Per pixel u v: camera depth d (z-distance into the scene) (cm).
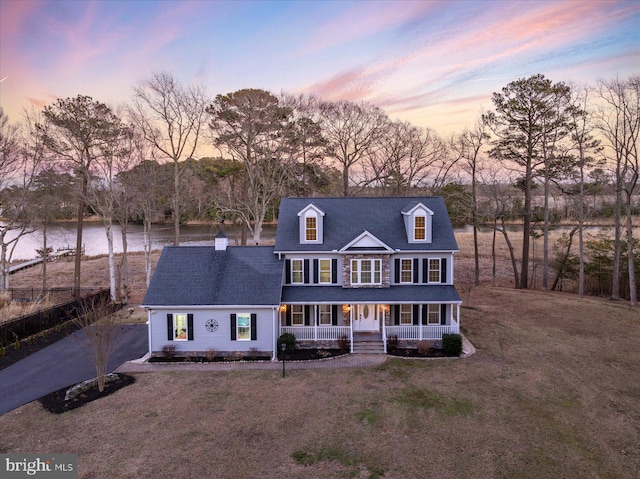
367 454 1265
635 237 3684
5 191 3353
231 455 1259
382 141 4694
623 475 1162
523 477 1155
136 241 6250
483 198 4981
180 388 1731
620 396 1634
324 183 5038
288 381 1805
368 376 1855
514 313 2836
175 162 3584
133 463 1215
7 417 1487
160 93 3466
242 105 3816
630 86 2862
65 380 1828
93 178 3188
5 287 3266
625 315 2702
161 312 2153
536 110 3391
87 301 2895
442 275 2381
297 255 2388
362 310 2402
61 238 6731
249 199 4403
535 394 1658
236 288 2212
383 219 2547
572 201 3831
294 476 1161
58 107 2869
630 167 2950
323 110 4444
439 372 1894
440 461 1229
